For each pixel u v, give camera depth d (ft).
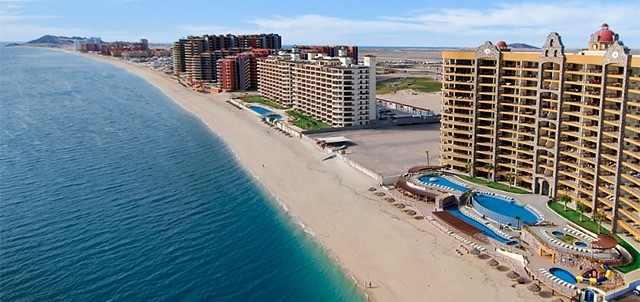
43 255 351.25
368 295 295.07
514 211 402.11
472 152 488.02
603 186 369.50
